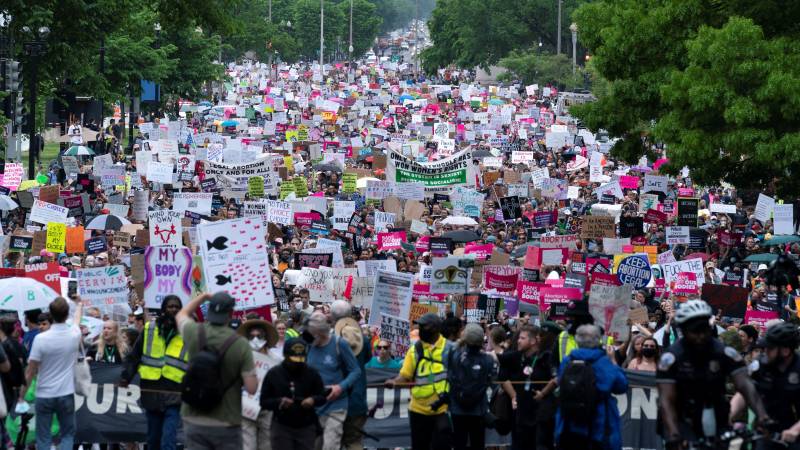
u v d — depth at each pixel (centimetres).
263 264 3281
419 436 2905
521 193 8731
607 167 11081
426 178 8625
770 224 6956
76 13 11619
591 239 6425
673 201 8469
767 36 6181
